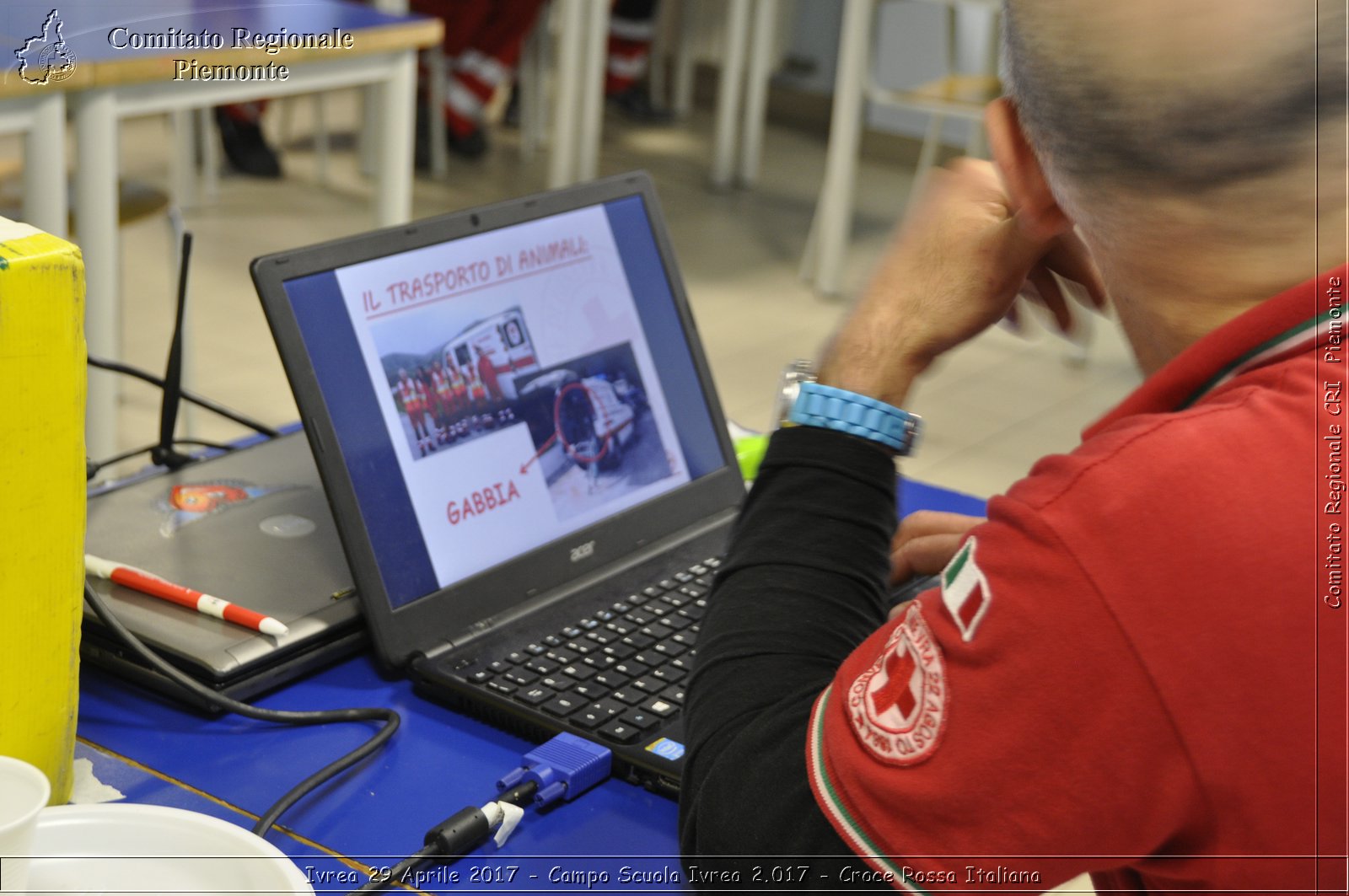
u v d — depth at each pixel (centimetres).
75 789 73
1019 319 72
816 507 61
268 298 82
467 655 86
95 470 101
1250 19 43
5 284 61
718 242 452
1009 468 301
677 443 107
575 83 438
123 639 79
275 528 96
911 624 49
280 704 83
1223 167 44
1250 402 46
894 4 541
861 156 567
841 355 65
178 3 214
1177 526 44
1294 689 44
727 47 501
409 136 226
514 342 97
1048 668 44
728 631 59
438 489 90
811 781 51
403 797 74
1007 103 53
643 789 76
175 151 421
